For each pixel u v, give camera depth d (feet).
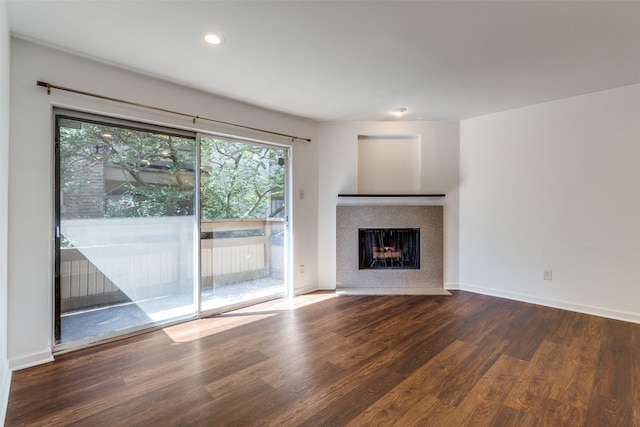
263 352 8.04
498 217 12.79
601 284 10.50
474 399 6.03
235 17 6.38
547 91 10.43
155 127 9.65
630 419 5.44
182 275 10.34
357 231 14.07
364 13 6.24
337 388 6.42
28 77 7.23
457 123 13.88
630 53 7.81
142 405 5.88
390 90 10.31
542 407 5.78
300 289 13.52
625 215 10.04
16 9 6.04
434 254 13.97
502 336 8.94
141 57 8.06
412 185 14.32
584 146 10.75
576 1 5.81
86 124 8.43
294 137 13.09
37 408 5.78
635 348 8.13
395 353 7.94
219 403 5.94
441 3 5.91
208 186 10.94
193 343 8.59
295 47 7.60
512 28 6.74
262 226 12.59
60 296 8.10
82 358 7.71
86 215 8.48
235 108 11.22
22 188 7.18
